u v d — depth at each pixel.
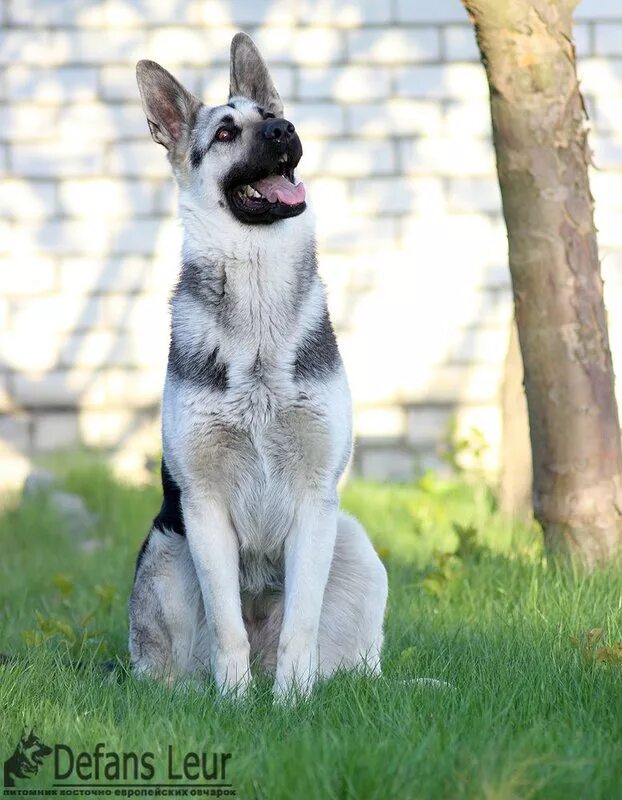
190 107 7.18
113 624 8.55
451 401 16.80
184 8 16.64
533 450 9.06
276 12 16.64
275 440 6.55
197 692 6.23
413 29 16.69
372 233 16.75
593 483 8.74
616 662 6.07
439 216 16.80
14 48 16.67
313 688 6.18
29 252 16.75
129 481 14.91
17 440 16.66
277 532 6.76
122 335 16.83
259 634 7.13
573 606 7.66
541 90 8.66
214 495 6.61
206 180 6.89
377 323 16.78
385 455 16.70
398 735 5.07
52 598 9.82
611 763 4.64
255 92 7.55
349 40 16.67
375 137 16.73
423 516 12.08
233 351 6.50
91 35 16.69
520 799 4.33
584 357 8.77
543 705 5.61
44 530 12.96
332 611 6.90
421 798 4.36
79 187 16.75
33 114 16.72
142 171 16.77
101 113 16.75
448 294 16.81
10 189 16.73
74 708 5.71
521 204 8.80
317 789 4.43
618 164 16.50
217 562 6.49
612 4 16.41
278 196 6.62
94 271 16.80
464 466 16.16
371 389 16.75
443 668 6.60
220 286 6.61
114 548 12.15
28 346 16.75
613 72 16.42
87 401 16.78
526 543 10.07
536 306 8.82
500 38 8.66
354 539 6.93
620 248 16.53
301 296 6.64
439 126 16.75
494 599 8.45
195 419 6.47
